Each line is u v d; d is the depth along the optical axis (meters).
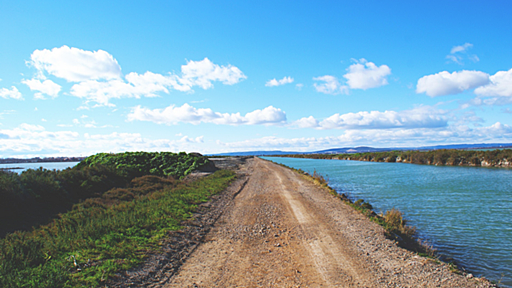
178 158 33.28
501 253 9.01
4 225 9.42
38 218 10.74
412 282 5.98
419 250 8.54
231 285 5.84
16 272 5.28
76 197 14.59
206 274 6.38
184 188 18.30
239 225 10.80
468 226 12.13
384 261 7.15
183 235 9.03
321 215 12.43
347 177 33.53
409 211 15.06
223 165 46.59
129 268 6.20
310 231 9.95
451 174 36.22
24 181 12.57
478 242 10.09
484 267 7.94
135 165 28.50
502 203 17.05
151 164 30.38
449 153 60.16
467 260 8.45
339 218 11.84
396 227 10.61
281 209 13.72
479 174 35.94
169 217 10.63
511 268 7.85
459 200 18.08
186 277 6.20
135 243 7.66
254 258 7.41
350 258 7.36
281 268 6.75
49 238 7.45
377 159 86.69
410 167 52.56
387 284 5.88
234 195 17.92
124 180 20.33
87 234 7.90
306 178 28.73
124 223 9.02
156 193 15.75
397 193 21.12
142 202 13.54
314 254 7.69
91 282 5.38
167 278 6.10
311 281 6.03
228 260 7.26
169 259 7.11
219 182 22.94
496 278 7.18
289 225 10.78
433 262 7.17
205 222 10.96
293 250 8.02
